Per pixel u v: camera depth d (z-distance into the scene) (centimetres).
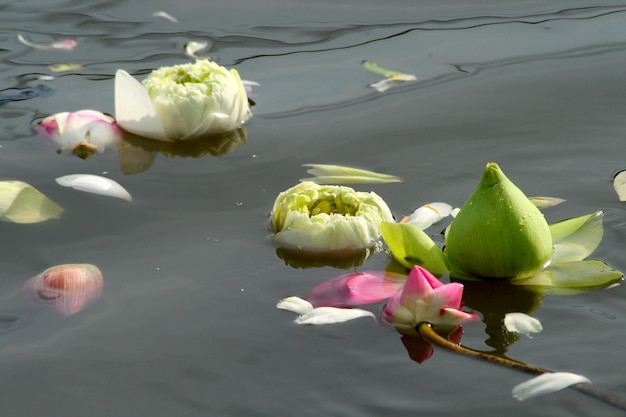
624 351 142
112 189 160
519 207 147
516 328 144
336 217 152
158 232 154
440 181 160
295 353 143
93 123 168
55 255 152
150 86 168
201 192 160
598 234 151
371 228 152
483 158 163
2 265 151
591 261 149
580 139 165
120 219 156
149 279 149
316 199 153
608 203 156
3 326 146
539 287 148
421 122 169
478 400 139
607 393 139
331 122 169
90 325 146
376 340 144
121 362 143
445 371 141
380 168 162
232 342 144
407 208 156
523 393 140
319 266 151
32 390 141
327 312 146
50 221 156
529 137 165
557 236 151
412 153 164
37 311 147
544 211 155
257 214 156
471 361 142
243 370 142
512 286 148
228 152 165
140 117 167
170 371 142
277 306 147
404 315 145
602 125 167
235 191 159
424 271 145
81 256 152
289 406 139
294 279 149
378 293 147
